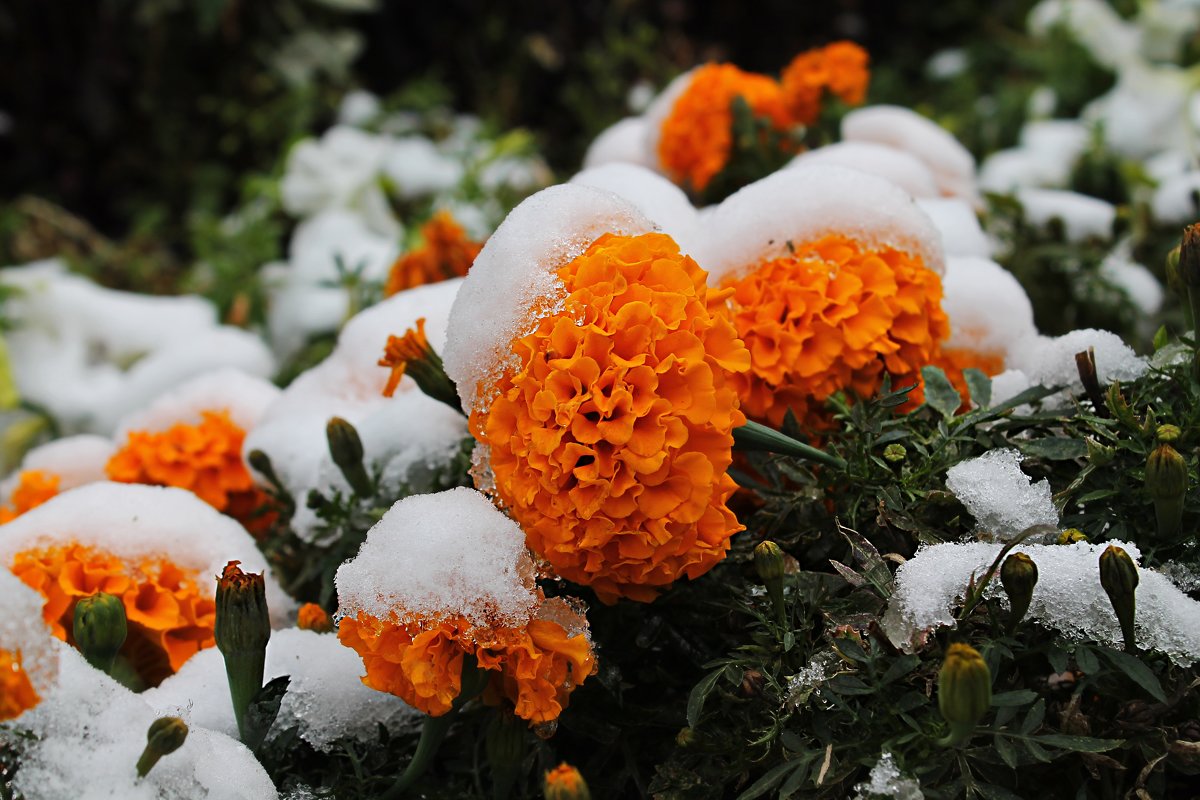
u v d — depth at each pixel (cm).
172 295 112
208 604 56
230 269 98
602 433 47
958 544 49
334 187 102
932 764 47
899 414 54
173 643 55
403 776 50
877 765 47
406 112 135
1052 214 75
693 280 48
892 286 54
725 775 49
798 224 55
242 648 49
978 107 124
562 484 47
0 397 86
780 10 156
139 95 138
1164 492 48
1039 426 53
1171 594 48
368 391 62
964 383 57
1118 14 125
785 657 49
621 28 147
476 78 146
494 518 48
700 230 56
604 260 48
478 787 51
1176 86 95
